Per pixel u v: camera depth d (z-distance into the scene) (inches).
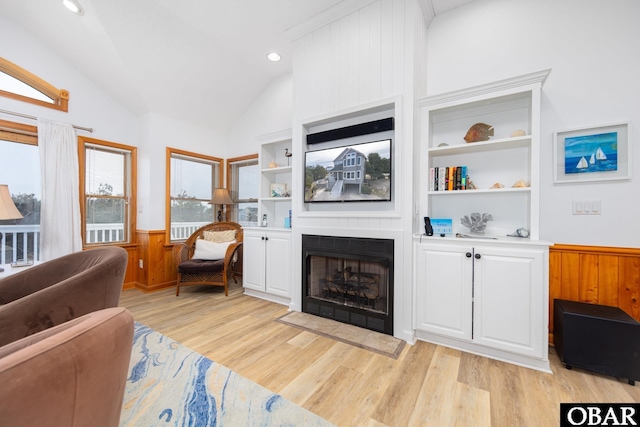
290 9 104.6
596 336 66.2
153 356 76.4
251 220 175.9
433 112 97.3
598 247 79.7
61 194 119.2
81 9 103.0
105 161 140.7
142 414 54.1
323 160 109.0
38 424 19.8
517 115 88.4
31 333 50.0
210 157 175.2
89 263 67.2
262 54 136.4
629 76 77.3
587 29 82.1
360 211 101.3
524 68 90.2
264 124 165.6
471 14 99.3
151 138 145.8
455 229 98.2
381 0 94.3
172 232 158.1
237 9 105.6
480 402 58.0
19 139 113.4
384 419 53.2
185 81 141.3
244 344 83.9
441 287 82.3
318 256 108.5
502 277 73.9
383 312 92.3
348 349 80.8
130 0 102.8
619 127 77.9
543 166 86.5
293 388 62.6
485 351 77.4
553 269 85.4
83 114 130.9
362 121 104.2
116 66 123.4
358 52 99.0
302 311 111.5
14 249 113.6
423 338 87.7
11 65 110.9
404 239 87.7
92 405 23.6
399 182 88.9
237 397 59.3
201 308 116.6
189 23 114.3
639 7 76.6
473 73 98.4
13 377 18.5
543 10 87.8
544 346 69.4
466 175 90.1
